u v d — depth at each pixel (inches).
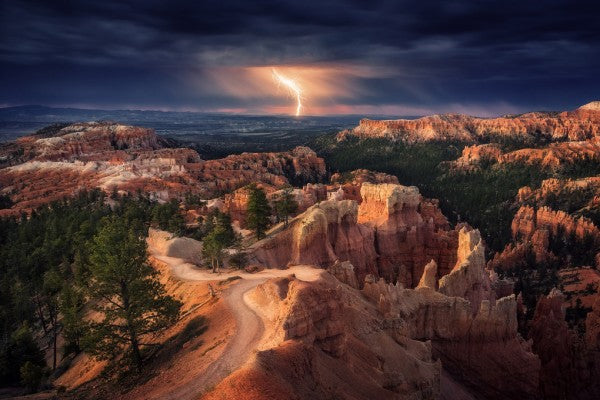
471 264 2999.5
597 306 3193.9
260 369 1217.4
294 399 1190.3
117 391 1825.8
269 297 2037.4
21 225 6171.3
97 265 2223.2
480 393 2432.3
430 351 2132.1
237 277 2699.3
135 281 2256.4
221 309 2098.9
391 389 1689.2
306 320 1512.1
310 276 2317.9
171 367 1763.0
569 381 2886.3
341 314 1647.4
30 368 2273.6
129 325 2135.8
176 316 2316.7
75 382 2378.2
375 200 4330.7
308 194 5280.5
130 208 5846.5
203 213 5999.0
